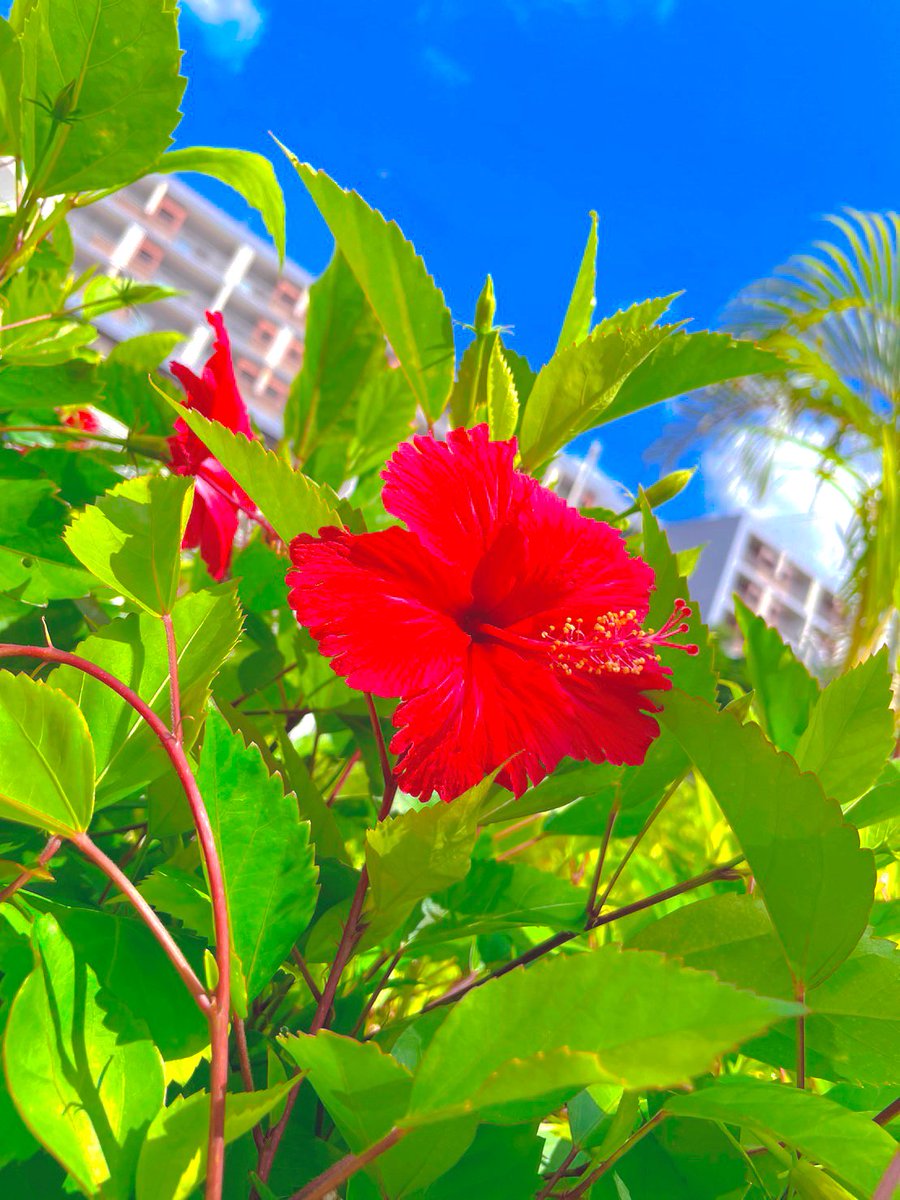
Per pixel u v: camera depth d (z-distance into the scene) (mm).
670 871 588
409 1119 191
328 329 609
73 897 346
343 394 614
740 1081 268
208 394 442
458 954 460
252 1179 240
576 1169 337
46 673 416
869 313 2170
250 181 519
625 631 341
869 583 1771
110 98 426
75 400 479
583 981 189
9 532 415
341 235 417
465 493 335
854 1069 305
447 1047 199
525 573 336
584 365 380
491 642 330
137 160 445
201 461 448
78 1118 215
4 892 260
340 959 287
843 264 2197
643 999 182
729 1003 173
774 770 271
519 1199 280
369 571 310
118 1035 233
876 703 336
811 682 510
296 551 303
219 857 278
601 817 472
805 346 2178
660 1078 172
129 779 304
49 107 424
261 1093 208
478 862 390
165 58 421
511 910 377
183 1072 267
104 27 413
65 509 426
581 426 384
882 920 379
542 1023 191
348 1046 208
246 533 596
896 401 2105
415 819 263
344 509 340
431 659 306
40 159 438
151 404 571
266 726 512
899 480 1633
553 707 316
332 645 296
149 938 277
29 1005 218
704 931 312
